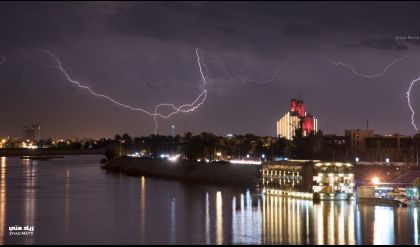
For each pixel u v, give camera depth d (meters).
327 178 187.75
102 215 158.62
